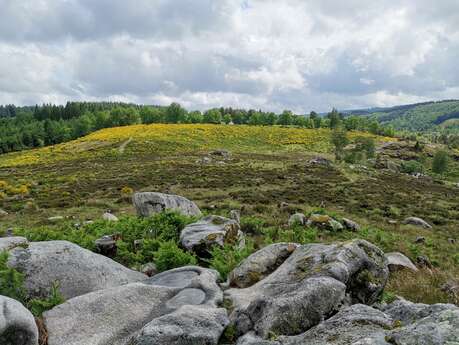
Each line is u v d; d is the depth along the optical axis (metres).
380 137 120.44
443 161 80.19
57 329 5.54
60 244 8.07
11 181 46.78
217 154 72.88
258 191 36.22
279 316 5.13
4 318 4.70
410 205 34.75
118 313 5.96
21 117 177.75
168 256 9.70
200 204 29.72
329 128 141.50
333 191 38.84
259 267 7.57
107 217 20.81
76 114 180.75
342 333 4.41
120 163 62.38
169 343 4.91
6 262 7.16
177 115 142.75
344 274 5.97
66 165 63.84
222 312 5.71
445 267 16.31
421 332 3.82
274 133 111.81
